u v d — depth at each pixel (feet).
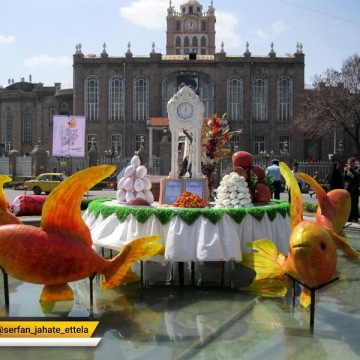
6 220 19.42
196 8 328.29
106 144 165.58
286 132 164.35
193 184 30.35
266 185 29.89
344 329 17.29
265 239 22.18
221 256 22.09
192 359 14.75
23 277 17.63
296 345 15.80
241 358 14.82
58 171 129.08
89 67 165.78
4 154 180.45
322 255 17.40
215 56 162.91
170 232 22.49
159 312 19.13
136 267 26.99
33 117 193.98
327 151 167.73
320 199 25.82
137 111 165.58
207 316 18.65
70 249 17.78
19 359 14.89
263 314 18.85
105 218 25.23
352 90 126.72
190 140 31.81
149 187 29.81
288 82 164.55
